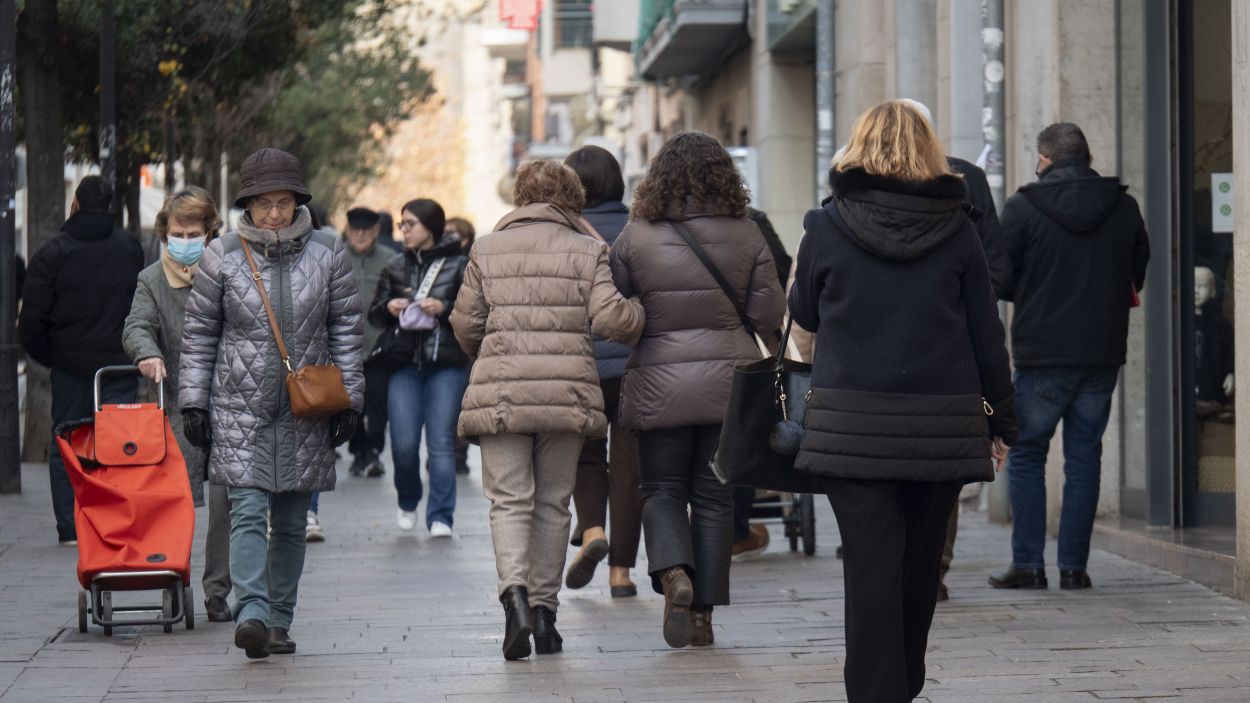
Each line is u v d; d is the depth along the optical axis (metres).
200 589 24.00
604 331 18.22
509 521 18.52
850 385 13.45
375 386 40.72
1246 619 20.17
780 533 30.03
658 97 95.44
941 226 13.51
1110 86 29.31
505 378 18.38
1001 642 18.95
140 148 53.81
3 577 25.06
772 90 59.97
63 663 18.48
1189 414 26.53
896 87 42.00
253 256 18.30
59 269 26.95
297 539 18.97
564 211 19.05
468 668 18.06
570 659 18.48
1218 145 25.97
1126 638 19.09
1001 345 13.79
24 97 43.72
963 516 32.62
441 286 29.53
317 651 19.11
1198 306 26.42
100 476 20.17
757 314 18.55
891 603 13.38
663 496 18.70
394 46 81.44
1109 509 28.25
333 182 119.62
